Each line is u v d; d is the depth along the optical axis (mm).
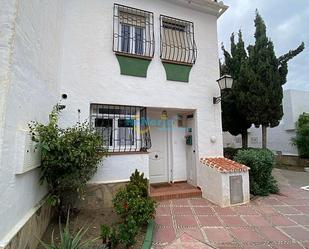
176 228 4309
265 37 9547
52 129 3762
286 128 13719
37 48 3453
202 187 6469
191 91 6852
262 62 9289
